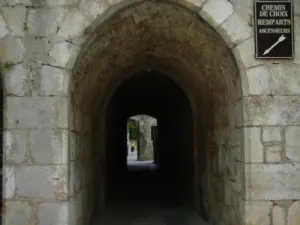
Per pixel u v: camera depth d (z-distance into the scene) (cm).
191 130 750
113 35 470
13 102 409
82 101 503
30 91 411
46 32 414
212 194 603
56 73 411
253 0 421
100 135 716
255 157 411
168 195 922
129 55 574
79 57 422
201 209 687
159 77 852
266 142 413
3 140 410
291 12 421
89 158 580
